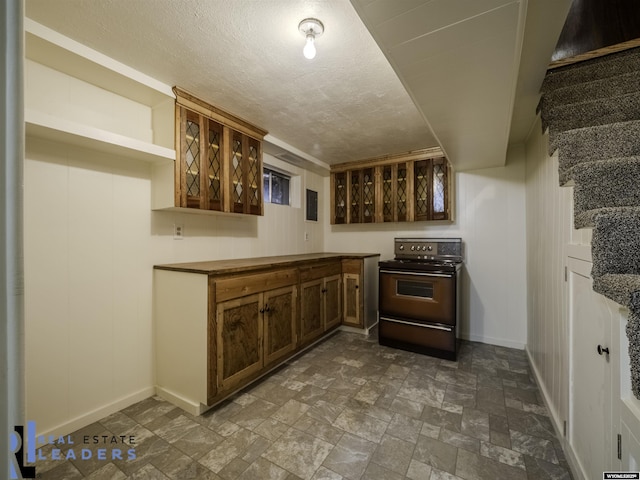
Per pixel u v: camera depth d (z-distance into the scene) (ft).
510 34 3.46
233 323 6.62
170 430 5.61
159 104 6.72
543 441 5.31
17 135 1.27
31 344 5.21
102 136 5.41
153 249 7.06
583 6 5.79
